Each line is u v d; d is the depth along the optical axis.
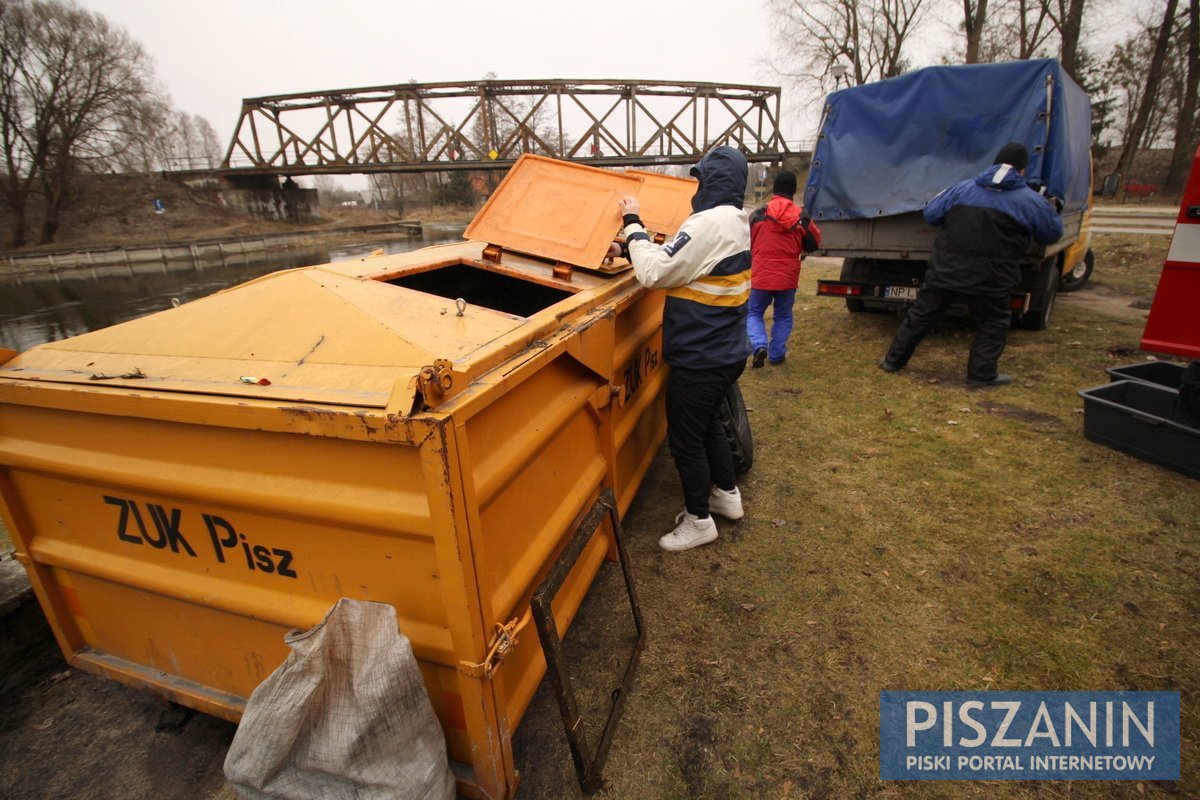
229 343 1.76
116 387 1.67
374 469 1.45
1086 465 3.64
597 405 2.33
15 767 2.07
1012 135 5.37
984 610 2.56
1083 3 25.09
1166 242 11.73
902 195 5.82
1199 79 25.75
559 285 2.59
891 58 33.75
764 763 1.97
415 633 1.59
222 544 1.75
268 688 1.40
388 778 1.45
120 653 2.13
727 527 3.26
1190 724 2.03
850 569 2.87
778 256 5.45
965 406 4.62
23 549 2.04
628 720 2.13
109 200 38.78
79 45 35.81
